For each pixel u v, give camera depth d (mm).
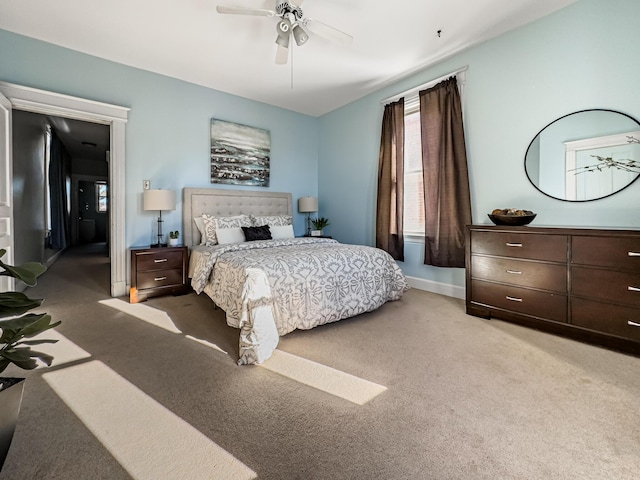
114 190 3387
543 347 2086
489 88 3021
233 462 1114
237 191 4281
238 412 1400
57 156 6625
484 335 2311
